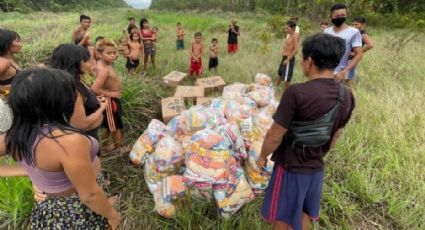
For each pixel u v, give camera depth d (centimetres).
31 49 604
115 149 358
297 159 196
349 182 329
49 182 145
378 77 634
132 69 634
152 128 327
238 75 646
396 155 356
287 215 215
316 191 212
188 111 341
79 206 159
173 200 264
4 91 257
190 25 1456
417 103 491
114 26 1265
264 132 314
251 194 276
